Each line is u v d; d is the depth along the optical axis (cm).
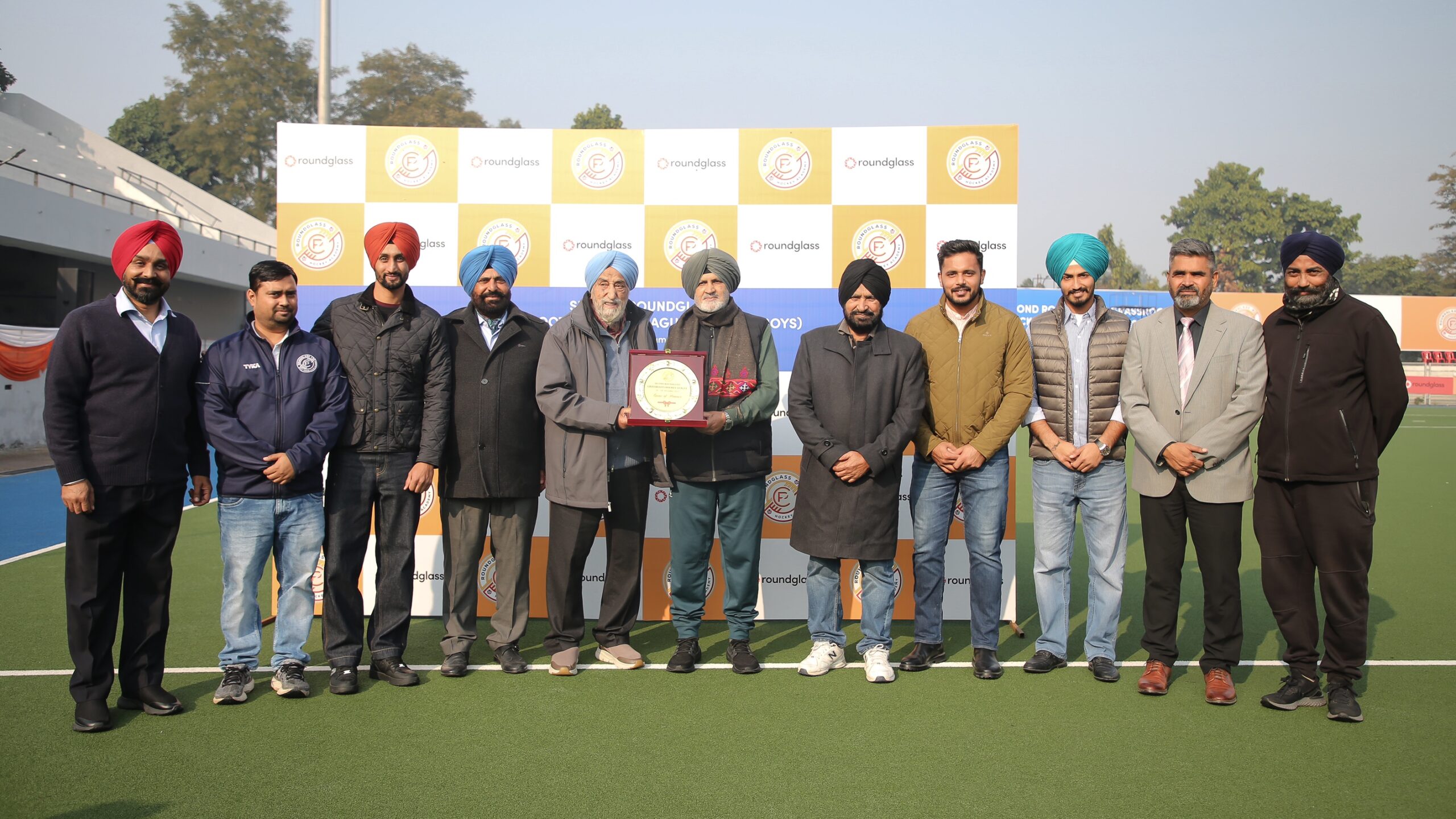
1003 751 333
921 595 437
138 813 279
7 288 1738
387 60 4122
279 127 528
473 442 414
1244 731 354
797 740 342
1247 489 395
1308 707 381
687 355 412
